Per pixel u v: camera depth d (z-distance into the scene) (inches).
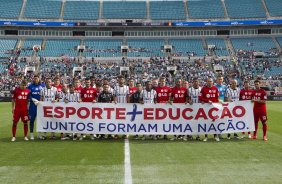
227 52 2336.4
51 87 527.8
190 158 373.4
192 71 2121.1
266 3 2576.3
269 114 962.1
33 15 2513.5
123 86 536.1
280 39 2418.8
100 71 2124.8
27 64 2170.3
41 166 337.4
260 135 558.9
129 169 326.0
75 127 511.8
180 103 510.9
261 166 338.0
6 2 2554.1
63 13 2571.4
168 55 2341.3
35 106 515.2
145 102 522.6
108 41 2469.2
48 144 466.0
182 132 510.3
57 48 2369.6
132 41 2471.7
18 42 2389.3
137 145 458.3
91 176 302.7
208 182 285.7
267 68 2138.3
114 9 2628.0
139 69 2161.7
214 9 2603.3
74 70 2102.6
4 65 2156.7
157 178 296.8
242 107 512.7
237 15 2529.5
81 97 536.1
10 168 329.7
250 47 2365.9
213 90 510.9
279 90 1811.0
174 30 2503.7
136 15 2586.1
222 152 407.2
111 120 511.2
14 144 465.4
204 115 510.0
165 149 427.5
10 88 1770.4
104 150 420.8
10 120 788.6
